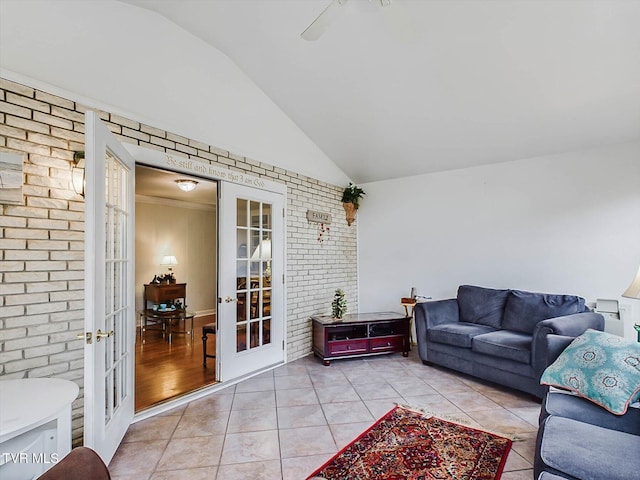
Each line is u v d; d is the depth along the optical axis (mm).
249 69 3475
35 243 2098
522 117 3336
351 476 1970
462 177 4477
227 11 2746
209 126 3242
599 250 3537
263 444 2316
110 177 2164
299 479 1948
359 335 4172
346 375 3625
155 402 2881
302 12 2686
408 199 4945
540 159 3906
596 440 1469
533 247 3932
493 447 2248
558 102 3062
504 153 3971
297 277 4289
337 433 2449
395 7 2488
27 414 1400
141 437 2418
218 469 2051
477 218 4344
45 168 2154
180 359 4207
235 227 3520
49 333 2135
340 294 4309
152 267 6457
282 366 3938
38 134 2135
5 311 1979
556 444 1467
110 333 1922
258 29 2934
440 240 4648
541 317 3385
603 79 2738
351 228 5324
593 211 3576
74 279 2250
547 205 3850
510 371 3098
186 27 2959
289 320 4145
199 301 7238
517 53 2674
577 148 3639
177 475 1997
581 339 2168
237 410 2832
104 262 1928
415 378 3520
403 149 4297
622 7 2201
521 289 4004
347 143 4418
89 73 2393
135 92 2670
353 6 2496
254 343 3705
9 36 2037
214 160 3309
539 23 2418
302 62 3223
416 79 3152
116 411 2248
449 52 2795
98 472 1144
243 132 3584
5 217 1994
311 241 4535
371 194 5305
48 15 2197
